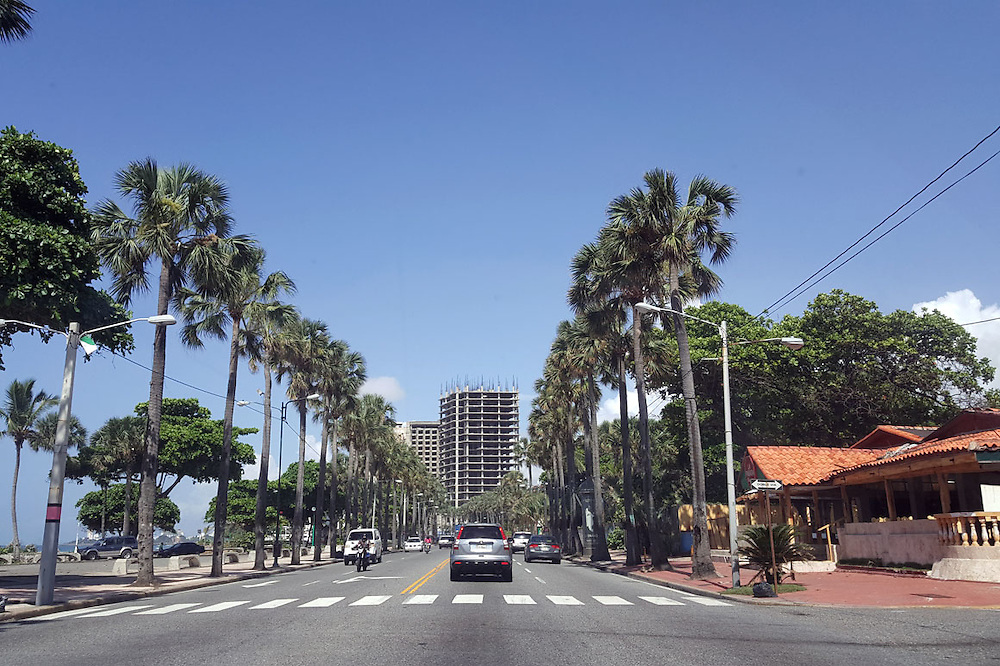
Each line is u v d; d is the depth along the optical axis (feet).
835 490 108.27
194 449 261.85
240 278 103.04
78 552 185.78
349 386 195.83
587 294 116.26
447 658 30.83
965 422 88.38
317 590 74.49
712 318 185.06
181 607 58.13
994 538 67.05
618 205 94.53
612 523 235.40
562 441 220.43
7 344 84.74
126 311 92.84
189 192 96.07
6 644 37.17
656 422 235.20
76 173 81.61
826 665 29.40
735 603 60.03
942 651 33.04
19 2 59.88
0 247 70.08
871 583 71.92
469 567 81.46
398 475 351.05
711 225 92.73
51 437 217.56
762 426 177.78
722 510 142.92
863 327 166.50
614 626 42.24
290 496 317.42
